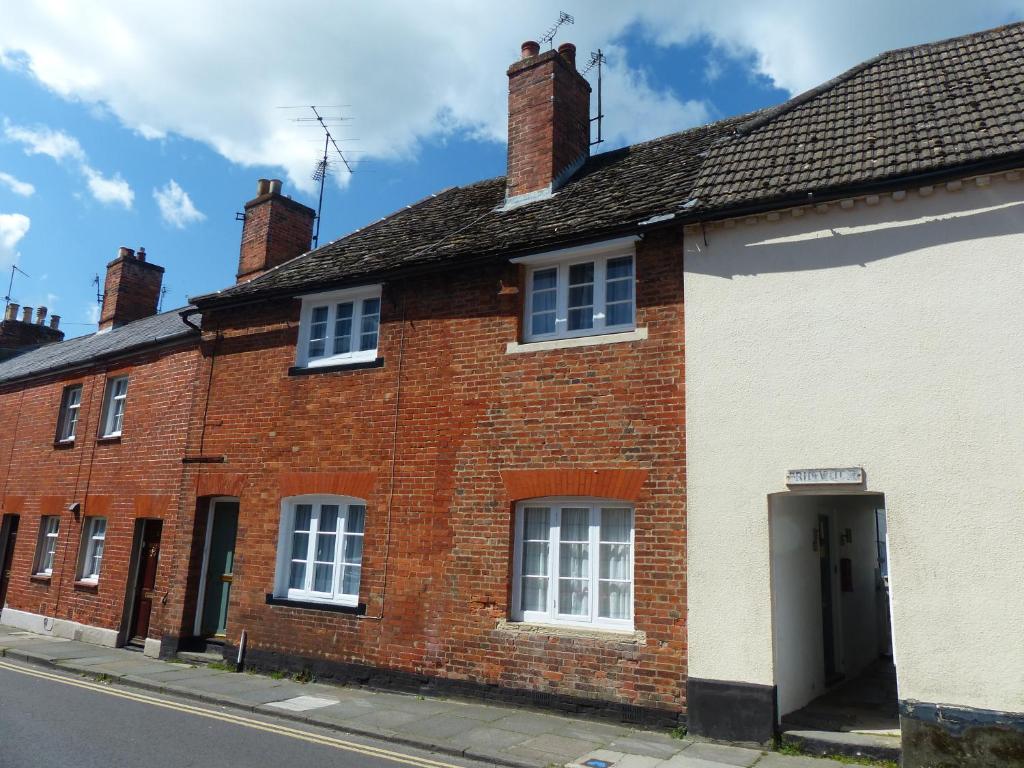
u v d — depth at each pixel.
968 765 6.30
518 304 9.81
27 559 16.61
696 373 8.25
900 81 9.55
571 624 8.69
